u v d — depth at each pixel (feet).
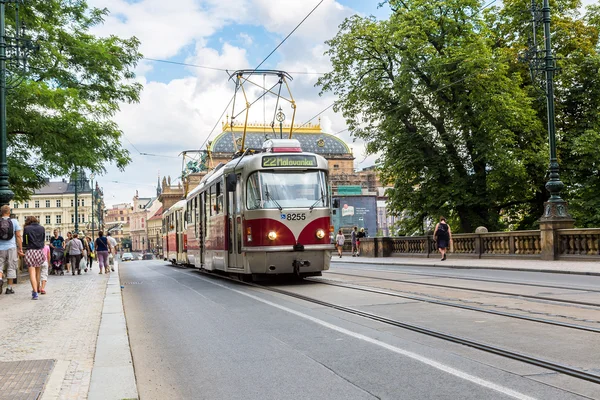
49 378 18.53
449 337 23.61
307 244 49.98
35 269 44.86
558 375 17.74
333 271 70.13
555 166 75.36
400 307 33.27
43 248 45.21
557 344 21.94
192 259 80.59
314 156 52.03
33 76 81.05
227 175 53.16
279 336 26.09
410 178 120.57
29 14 78.69
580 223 115.34
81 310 36.65
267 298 41.14
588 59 112.27
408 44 107.34
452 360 20.02
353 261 102.42
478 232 90.79
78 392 17.13
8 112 72.28
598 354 20.17
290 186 50.60
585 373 17.58
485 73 102.94
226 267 56.70
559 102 116.98
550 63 74.95
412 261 92.27
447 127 114.52
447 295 38.17
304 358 21.48
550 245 74.49
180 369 21.02
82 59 84.89
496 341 22.75
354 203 234.79
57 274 86.53
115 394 16.96
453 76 107.55
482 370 18.56
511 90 106.63
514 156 106.22
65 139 78.54
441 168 114.11
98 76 87.51
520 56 77.66
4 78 53.31
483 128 106.63
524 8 113.29
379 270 70.79
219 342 25.57
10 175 78.74
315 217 50.52
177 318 33.71
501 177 107.24
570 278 51.34
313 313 32.50
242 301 40.11
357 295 40.19
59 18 85.92
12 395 16.24
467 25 111.86
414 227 126.52
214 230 62.39
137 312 37.63
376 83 114.83
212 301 41.22
